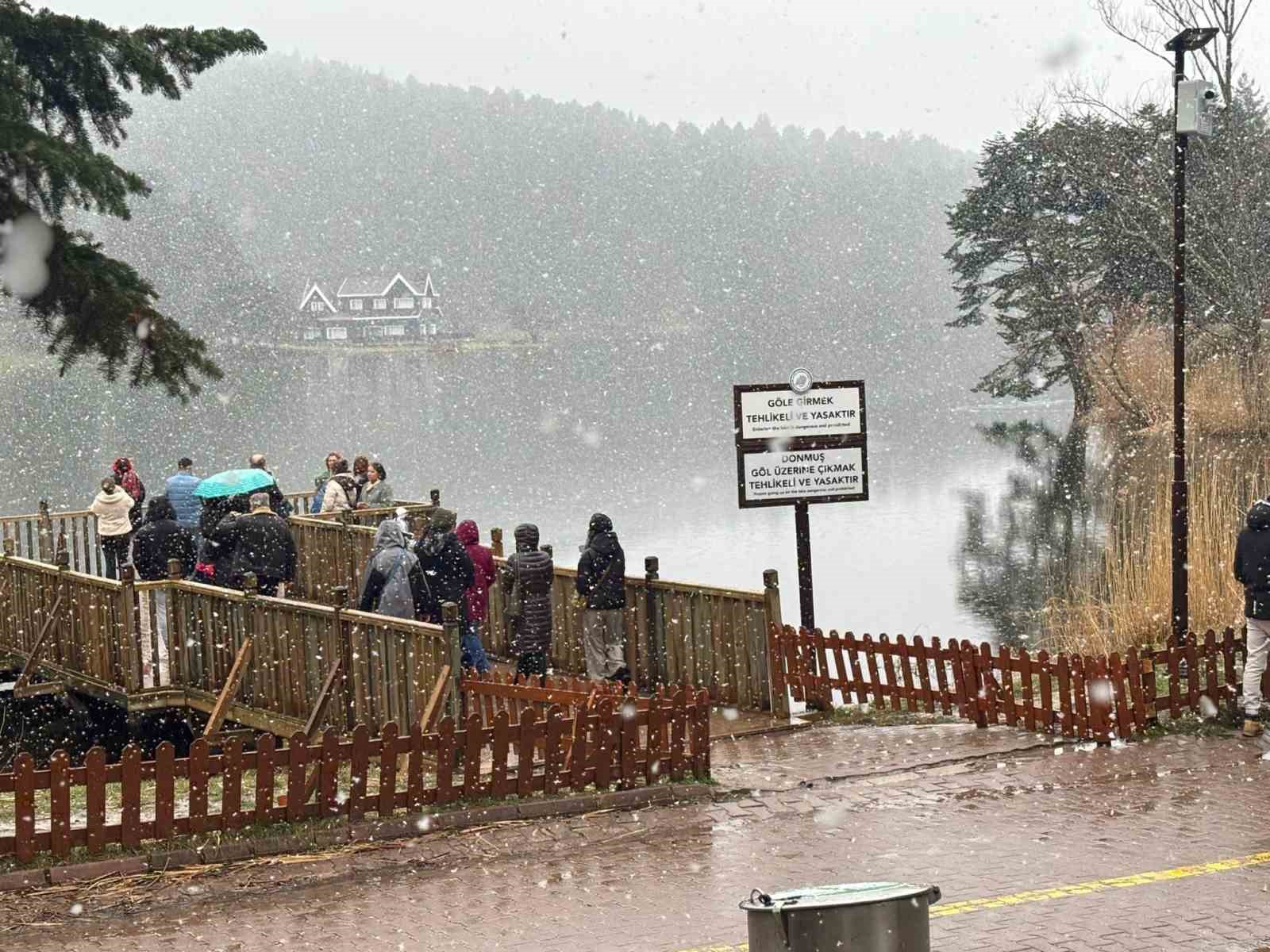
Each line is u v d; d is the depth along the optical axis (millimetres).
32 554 38844
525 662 28328
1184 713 25016
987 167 133125
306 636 24203
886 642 26844
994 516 69188
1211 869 16250
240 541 29500
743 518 71938
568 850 18266
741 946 14250
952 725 25594
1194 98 26844
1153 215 101750
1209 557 33000
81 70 31781
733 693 27594
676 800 20500
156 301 31391
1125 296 118125
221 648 26578
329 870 17516
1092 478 81188
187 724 28281
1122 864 16656
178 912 16094
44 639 30188
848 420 29641
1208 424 90750
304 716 24297
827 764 22531
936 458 98375
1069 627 37344
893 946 10031
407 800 19422
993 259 135625
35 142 29047
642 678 29203
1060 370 131500
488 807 19625
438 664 21719
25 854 17516
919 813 19484
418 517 36969
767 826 19094
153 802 20328
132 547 37125
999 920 14711
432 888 16734
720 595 27656
